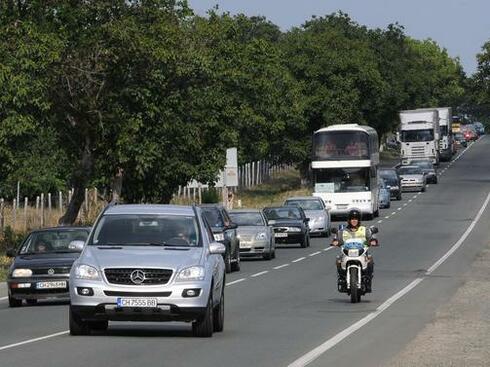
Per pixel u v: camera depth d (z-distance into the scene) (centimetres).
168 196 11019
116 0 9444
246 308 6106
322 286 7631
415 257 10375
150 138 9744
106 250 4494
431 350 4144
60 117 9556
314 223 13500
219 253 4709
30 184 13238
